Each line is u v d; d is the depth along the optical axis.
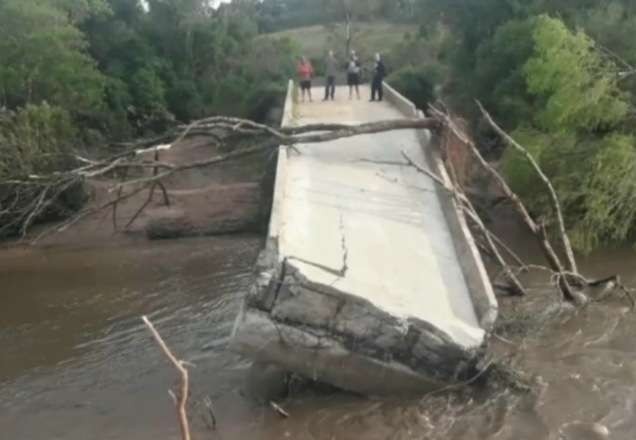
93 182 30.97
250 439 11.15
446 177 16.62
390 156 19.59
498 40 29.53
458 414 11.18
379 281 12.26
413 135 21.77
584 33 22.97
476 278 12.52
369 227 14.73
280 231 13.19
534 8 30.05
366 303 10.91
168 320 17.78
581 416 10.96
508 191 16.02
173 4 49.34
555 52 21.22
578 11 27.86
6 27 35.62
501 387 11.75
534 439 10.48
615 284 15.34
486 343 11.38
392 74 44.03
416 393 11.62
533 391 11.64
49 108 30.88
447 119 18.02
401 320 10.93
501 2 32.78
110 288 20.83
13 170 25.67
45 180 20.02
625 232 19.69
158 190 29.91
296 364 11.33
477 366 11.45
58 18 37.44
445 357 11.25
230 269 21.83
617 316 14.54
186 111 47.06
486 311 11.66
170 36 48.94
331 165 18.67
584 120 21.12
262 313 11.04
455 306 12.12
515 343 13.41
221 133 38.84
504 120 28.66
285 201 15.62
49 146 28.36
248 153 17.69
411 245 14.13
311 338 11.07
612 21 24.52
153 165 17.25
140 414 12.70
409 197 16.69
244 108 46.56
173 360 7.04
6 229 26.39
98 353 16.03
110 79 42.56
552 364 12.61
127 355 15.70
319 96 31.89
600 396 11.49
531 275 17.77
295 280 10.89
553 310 14.75
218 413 12.19
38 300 20.27
